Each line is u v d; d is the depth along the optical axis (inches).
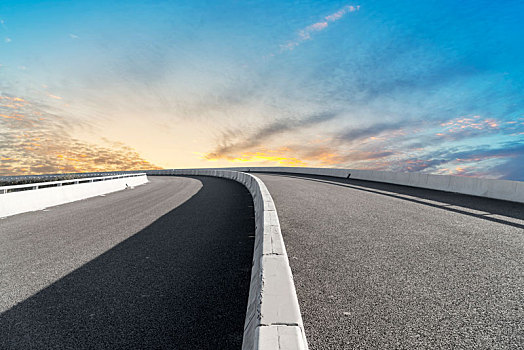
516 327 81.2
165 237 200.7
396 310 90.0
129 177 763.4
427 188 535.2
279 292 63.0
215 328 85.4
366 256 142.9
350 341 73.8
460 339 75.1
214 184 801.6
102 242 191.6
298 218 241.9
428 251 151.3
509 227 209.5
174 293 110.5
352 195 417.4
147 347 76.4
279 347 45.7
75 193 462.0
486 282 112.2
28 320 93.3
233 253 160.2
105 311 97.9
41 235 216.5
